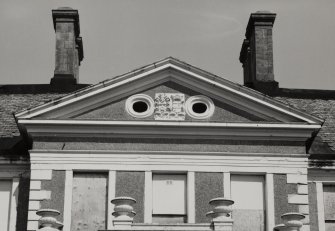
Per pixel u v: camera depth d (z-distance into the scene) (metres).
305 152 24.14
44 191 23.42
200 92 24.56
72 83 27.72
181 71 24.34
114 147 23.92
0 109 26.89
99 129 23.97
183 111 24.30
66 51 28.36
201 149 23.98
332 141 25.88
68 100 24.08
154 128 24.05
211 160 23.88
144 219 23.23
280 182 23.81
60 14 28.72
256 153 23.98
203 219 23.33
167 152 23.86
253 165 23.91
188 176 23.70
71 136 23.98
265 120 24.36
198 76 24.33
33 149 23.77
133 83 24.34
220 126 24.00
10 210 24.00
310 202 24.39
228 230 20.88
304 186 23.80
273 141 24.20
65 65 28.17
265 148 24.12
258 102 24.25
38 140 23.91
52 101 23.97
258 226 23.48
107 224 23.19
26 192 24.17
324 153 24.83
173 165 23.78
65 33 28.58
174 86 24.58
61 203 23.34
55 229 20.94
